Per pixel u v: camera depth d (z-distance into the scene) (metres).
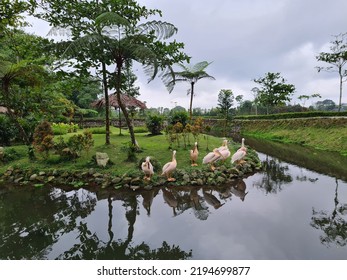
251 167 9.13
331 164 10.68
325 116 20.31
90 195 6.53
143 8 9.40
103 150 9.72
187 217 5.27
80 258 3.80
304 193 6.83
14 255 3.87
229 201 6.18
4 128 11.48
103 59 8.85
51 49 8.55
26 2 9.20
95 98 31.88
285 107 32.41
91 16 9.25
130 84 19.64
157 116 15.82
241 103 46.00
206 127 11.08
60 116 19.39
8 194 6.67
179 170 7.52
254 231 4.61
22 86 11.30
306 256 3.77
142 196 6.44
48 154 8.59
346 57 20.98
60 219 5.21
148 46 9.07
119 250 4.04
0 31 10.66
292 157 12.59
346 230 4.62
